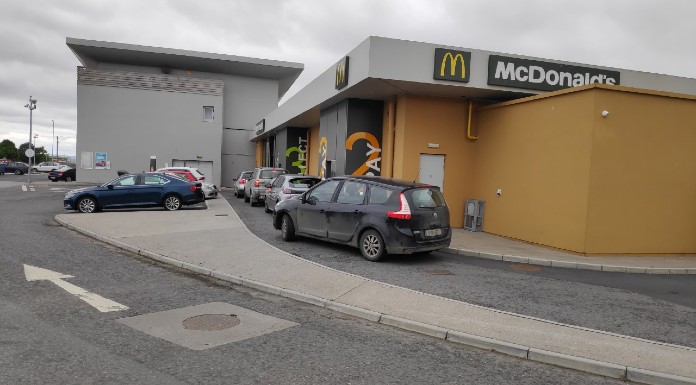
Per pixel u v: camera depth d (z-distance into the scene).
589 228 10.33
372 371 4.29
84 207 16.14
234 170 41.62
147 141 36.47
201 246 9.85
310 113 20.20
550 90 13.48
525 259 9.75
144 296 6.47
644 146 10.67
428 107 14.36
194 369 4.15
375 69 12.22
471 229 13.98
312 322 5.66
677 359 4.72
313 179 15.52
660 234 10.92
